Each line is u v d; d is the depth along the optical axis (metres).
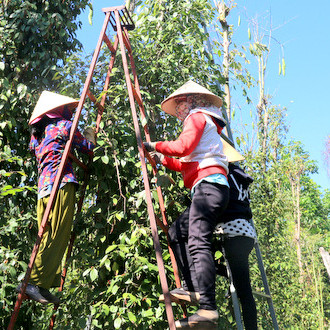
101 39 3.06
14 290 3.50
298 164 15.64
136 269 3.18
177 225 2.82
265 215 8.21
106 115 3.57
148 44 4.12
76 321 3.31
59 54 4.54
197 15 4.37
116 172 3.54
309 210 29.83
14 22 4.36
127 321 3.06
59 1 4.54
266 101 13.25
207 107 2.79
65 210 2.82
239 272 2.87
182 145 2.50
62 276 3.17
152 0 4.44
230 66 4.72
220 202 2.50
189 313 3.26
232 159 3.23
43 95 3.18
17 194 3.87
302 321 9.53
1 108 3.87
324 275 15.17
